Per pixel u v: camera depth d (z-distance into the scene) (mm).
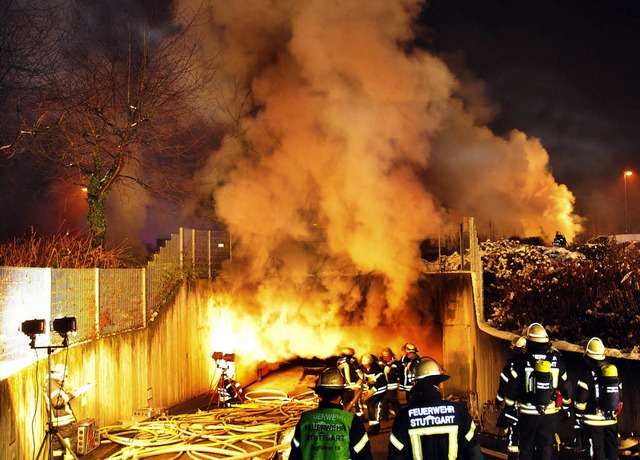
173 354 16219
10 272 8992
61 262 14633
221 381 16047
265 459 9977
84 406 11656
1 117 17250
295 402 15719
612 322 11930
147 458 10375
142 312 14812
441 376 5074
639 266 13586
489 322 15156
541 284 14711
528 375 7770
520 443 7812
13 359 8945
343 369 11984
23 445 8906
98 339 12438
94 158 17516
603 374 7742
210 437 11414
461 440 4926
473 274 17000
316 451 4758
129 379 13781
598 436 7840
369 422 12312
